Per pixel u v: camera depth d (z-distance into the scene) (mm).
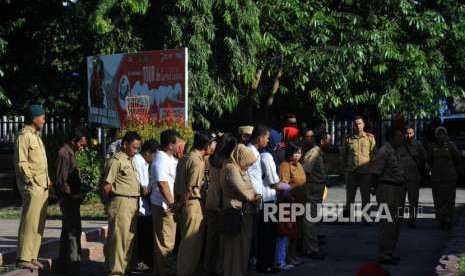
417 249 11188
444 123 20422
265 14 18344
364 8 19156
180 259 8617
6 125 25875
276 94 20766
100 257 10570
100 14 16359
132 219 8664
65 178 8922
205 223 9047
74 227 9117
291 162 9883
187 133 13195
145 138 13180
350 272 9578
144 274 9391
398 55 18328
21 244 8734
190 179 8547
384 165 9867
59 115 22109
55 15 19516
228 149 8438
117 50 17062
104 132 15945
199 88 16781
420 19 18750
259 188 9078
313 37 18375
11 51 19859
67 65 20141
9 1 18594
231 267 8500
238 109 20359
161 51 14164
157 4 16922
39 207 8734
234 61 17109
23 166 8586
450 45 20031
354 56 18031
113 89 15383
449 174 12977
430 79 19625
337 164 22578
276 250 9648
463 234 10969
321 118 19578
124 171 8594
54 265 9188
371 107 21406
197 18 16531
